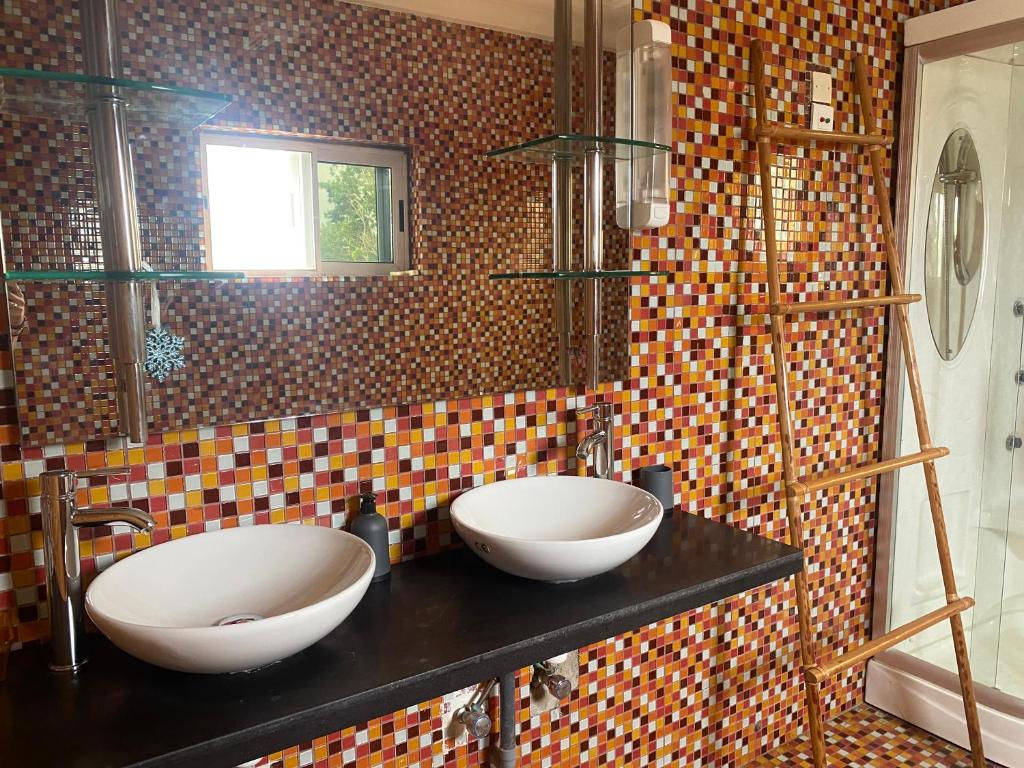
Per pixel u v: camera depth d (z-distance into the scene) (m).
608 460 1.82
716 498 2.20
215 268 1.36
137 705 1.10
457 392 1.66
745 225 2.14
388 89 1.51
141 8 1.26
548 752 1.95
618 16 1.77
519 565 1.41
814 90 2.24
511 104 1.67
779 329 2.00
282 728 1.06
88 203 1.25
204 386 1.37
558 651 1.32
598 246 1.81
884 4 2.38
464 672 1.22
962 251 2.35
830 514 2.48
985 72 2.27
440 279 1.61
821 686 2.54
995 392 2.32
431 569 1.60
